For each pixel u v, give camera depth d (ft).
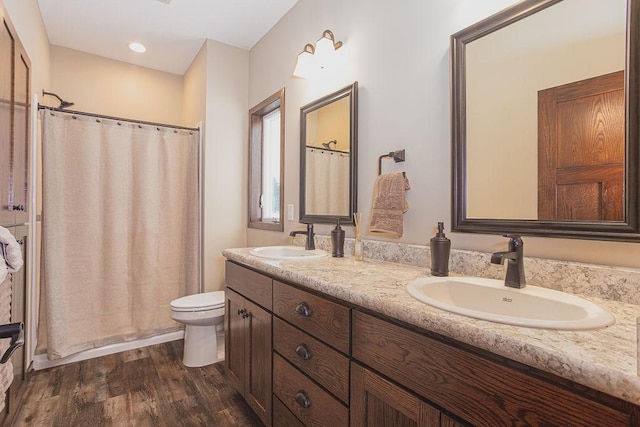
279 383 4.52
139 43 9.38
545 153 3.47
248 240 9.58
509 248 3.29
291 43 7.73
